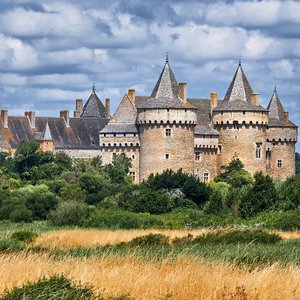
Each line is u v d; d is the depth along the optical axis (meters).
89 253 43.88
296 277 29.91
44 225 99.56
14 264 32.44
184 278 28.86
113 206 125.25
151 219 103.56
